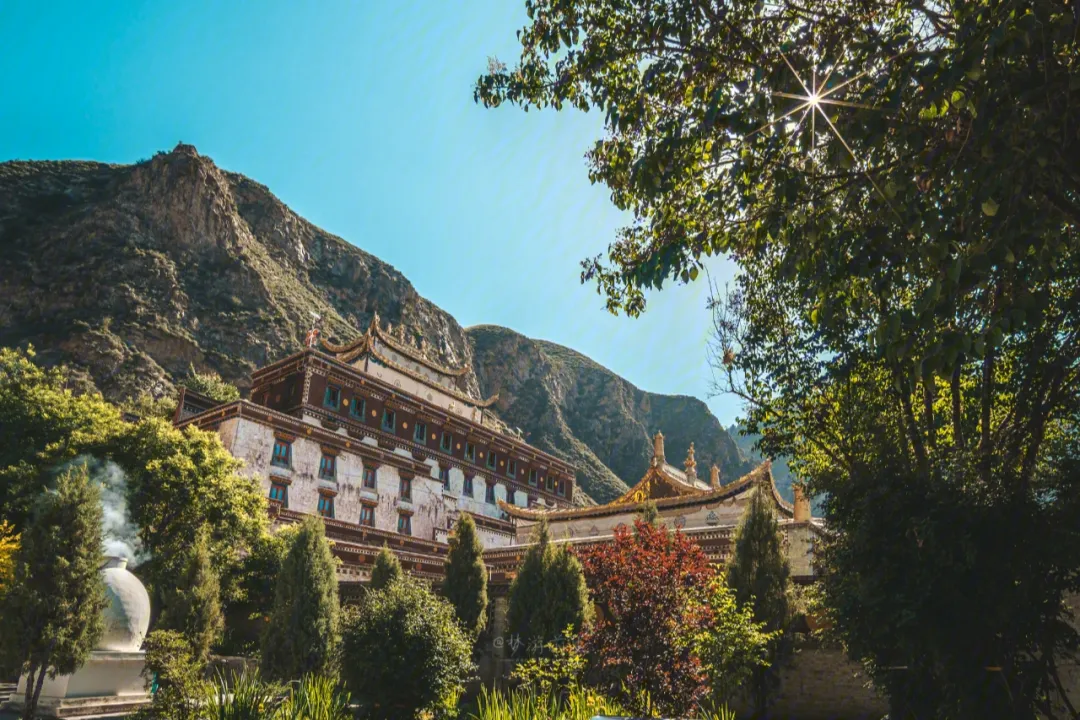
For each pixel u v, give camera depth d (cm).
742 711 1853
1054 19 672
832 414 1446
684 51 923
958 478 1000
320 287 13850
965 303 759
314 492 4919
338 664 1605
